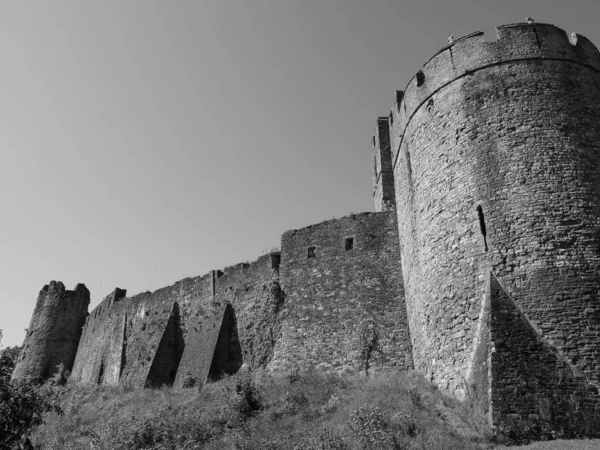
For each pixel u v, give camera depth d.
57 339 50.25
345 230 28.47
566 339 15.21
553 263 16.36
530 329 15.59
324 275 28.05
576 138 18.33
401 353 23.94
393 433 14.58
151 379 32.72
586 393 14.14
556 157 17.91
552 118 18.58
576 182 17.50
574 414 13.71
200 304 34.50
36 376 47.72
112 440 20.20
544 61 19.64
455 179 19.25
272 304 29.16
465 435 14.09
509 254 16.97
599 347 14.95
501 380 14.56
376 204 31.95
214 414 20.72
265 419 19.22
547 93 19.05
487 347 15.51
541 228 16.91
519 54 19.81
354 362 24.89
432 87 21.53
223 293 32.97
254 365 28.44
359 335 25.39
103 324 45.28
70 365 49.69
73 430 25.19
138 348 37.72
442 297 18.59
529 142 18.28
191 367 31.20
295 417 18.73
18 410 15.58
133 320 40.62
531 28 20.25
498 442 13.51
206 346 31.06
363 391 19.77
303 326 27.39
